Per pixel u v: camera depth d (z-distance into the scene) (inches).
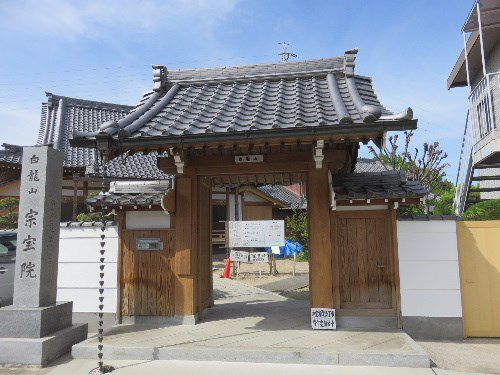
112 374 184.5
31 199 232.7
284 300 368.5
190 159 267.0
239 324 255.8
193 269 261.3
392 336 222.1
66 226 284.8
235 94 282.4
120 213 275.6
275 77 299.4
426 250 245.9
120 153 227.6
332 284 248.2
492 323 242.5
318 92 267.1
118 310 266.7
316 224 246.5
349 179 260.4
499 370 187.0
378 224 252.2
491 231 247.9
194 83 307.4
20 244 229.1
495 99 422.9
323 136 203.5
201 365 194.4
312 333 230.7
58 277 281.4
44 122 784.9
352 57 285.7
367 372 182.2
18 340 205.9
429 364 188.1
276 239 307.7
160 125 237.8
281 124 211.3
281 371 184.4
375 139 208.2
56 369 197.6
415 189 237.9
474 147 414.3
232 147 225.5
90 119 820.6
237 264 609.3
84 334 241.9
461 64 501.0
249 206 877.8
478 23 380.5
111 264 274.7
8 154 661.3
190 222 262.2
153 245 269.1
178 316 259.0
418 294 244.2
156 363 198.8
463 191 443.5
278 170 256.7
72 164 624.4
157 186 284.8
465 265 247.8
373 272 248.7
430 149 688.4
